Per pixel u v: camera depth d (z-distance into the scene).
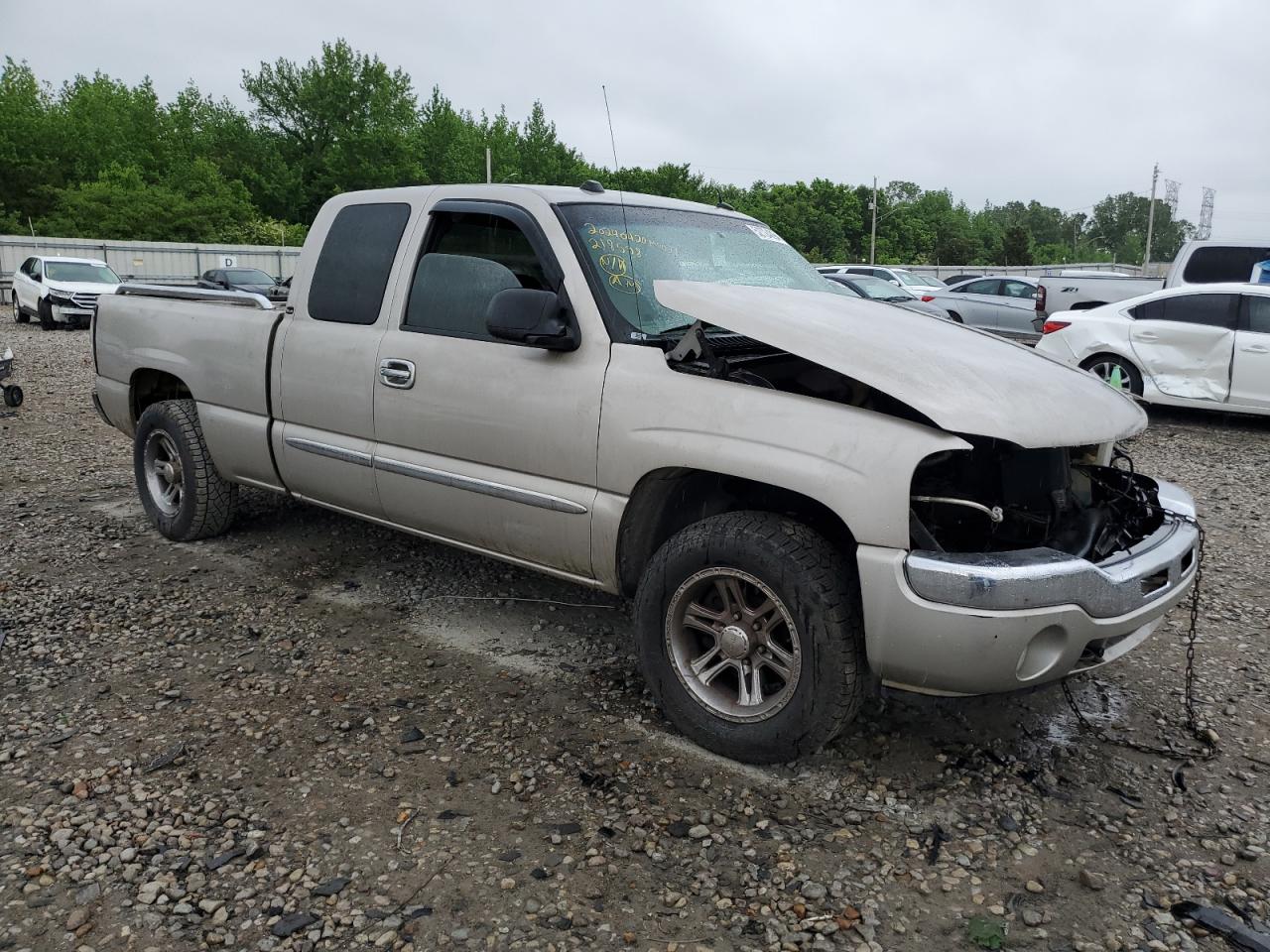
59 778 3.02
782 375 3.45
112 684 3.68
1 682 3.67
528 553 3.72
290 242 53.88
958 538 3.09
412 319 4.02
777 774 3.12
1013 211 168.12
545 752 3.24
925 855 2.74
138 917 2.43
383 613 4.45
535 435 3.53
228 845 2.71
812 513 3.27
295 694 3.63
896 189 139.88
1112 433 3.08
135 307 5.47
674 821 2.86
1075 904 2.55
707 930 2.42
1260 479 7.60
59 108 62.97
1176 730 3.51
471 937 2.38
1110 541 3.13
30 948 2.32
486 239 3.83
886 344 3.08
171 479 5.38
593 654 4.04
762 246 4.31
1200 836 2.87
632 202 4.00
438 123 71.31
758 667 3.13
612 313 3.45
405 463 3.99
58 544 5.32
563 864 2.66
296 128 64.56
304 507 6.05
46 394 11.20
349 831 2.79
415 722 3.43
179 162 59.34
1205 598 4.87
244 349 4.69
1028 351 3.64
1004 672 2.76
